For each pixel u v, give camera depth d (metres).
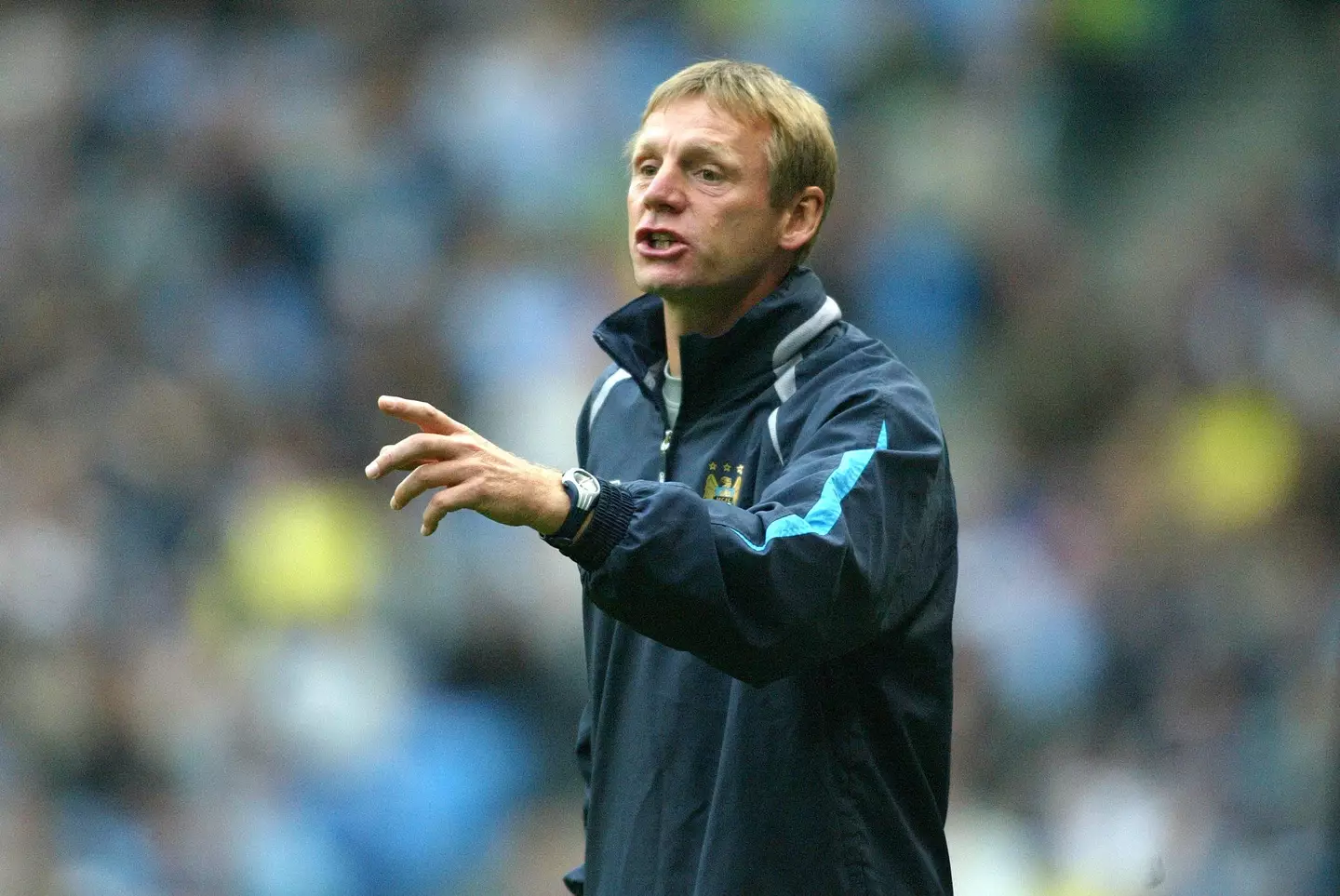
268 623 33.34
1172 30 45.72
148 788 29.53
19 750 29.39
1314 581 35.19
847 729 10.05
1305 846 29.56
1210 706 32.16
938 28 44.38
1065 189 43.97
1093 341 39.97
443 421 8.88
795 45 44.59
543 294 40.31
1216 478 37.44
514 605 33.00
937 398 39.16
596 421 11.46
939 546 10.28
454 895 30.38
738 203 10.38
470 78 45.44
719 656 9.06
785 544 8.98
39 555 32.59
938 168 41.97
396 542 34.62
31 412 37.22
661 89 10.64
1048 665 32.84
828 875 9.89
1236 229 41.53
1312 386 39.16
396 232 43.22
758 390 10.43
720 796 9.95
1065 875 28.52
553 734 32.41
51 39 47.34
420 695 32.41
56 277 42.44
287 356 40.91
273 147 44.72
